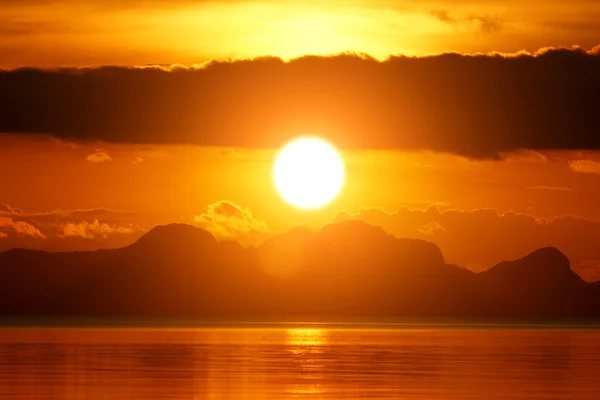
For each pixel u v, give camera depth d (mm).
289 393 178500
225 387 188750
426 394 176375
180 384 193750
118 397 171625
